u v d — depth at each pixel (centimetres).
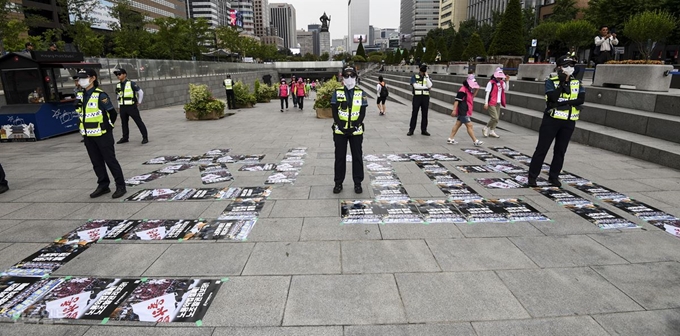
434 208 514
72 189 627
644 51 1230
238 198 565
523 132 1123
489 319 289
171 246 414
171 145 1009
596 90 1077
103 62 1792
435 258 381
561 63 560
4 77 1113
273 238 429
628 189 585
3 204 558
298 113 1817
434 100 1881
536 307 303
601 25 3119
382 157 813
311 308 304
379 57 7144
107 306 311
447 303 309
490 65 1889
